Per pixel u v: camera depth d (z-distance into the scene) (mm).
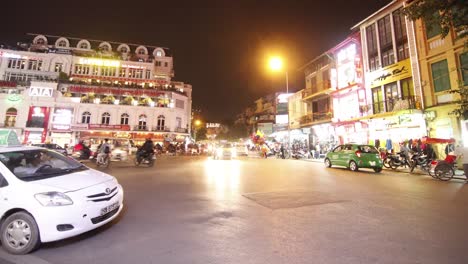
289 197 7113
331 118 24891
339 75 24500
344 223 4867
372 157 13719
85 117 42344
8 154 4648
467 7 6766
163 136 44719
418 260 3371
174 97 47156
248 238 4152
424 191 8086
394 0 19281
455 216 5293
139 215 5430
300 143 31047
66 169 5004
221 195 7402
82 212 3963
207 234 4336
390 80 19547
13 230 3818
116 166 16641
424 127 16609
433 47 16609
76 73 47062
